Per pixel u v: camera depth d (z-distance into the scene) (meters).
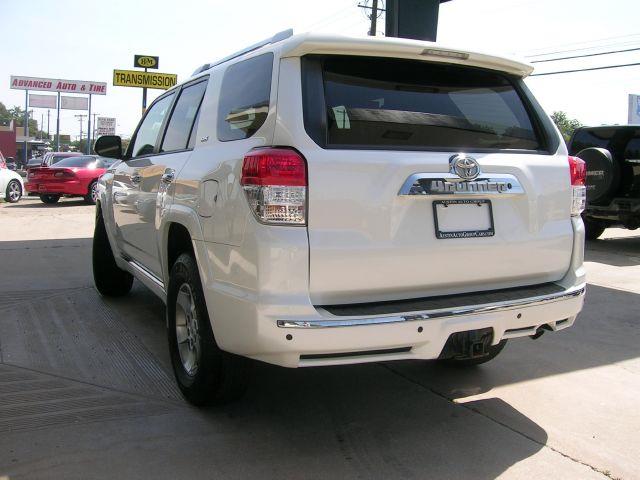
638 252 9.84
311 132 2.77
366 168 2.79
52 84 54.56
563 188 3.39
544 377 4.13
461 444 3.15
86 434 3.16
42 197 18.33
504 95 3.42
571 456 3.04
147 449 3.02
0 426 3.23
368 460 2.97
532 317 3.12
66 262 8.16
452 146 3.09
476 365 4.35
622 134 10.36
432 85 3.19
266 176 2.69
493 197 3.10
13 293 6.28
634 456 3.04
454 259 3.00
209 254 3.08
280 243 2.66
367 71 3.04
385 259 2.83
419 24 9.77
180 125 4.15
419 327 2.79
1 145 64.19
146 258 4.58
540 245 3.28
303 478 2.79
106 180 5.73
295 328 2.64
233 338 2.86
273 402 3.63
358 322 2.69
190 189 3.40
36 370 4.09
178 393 3.74
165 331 5.00
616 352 4.68
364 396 3.75
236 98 3.30
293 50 2.88
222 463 2.91
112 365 4.21
